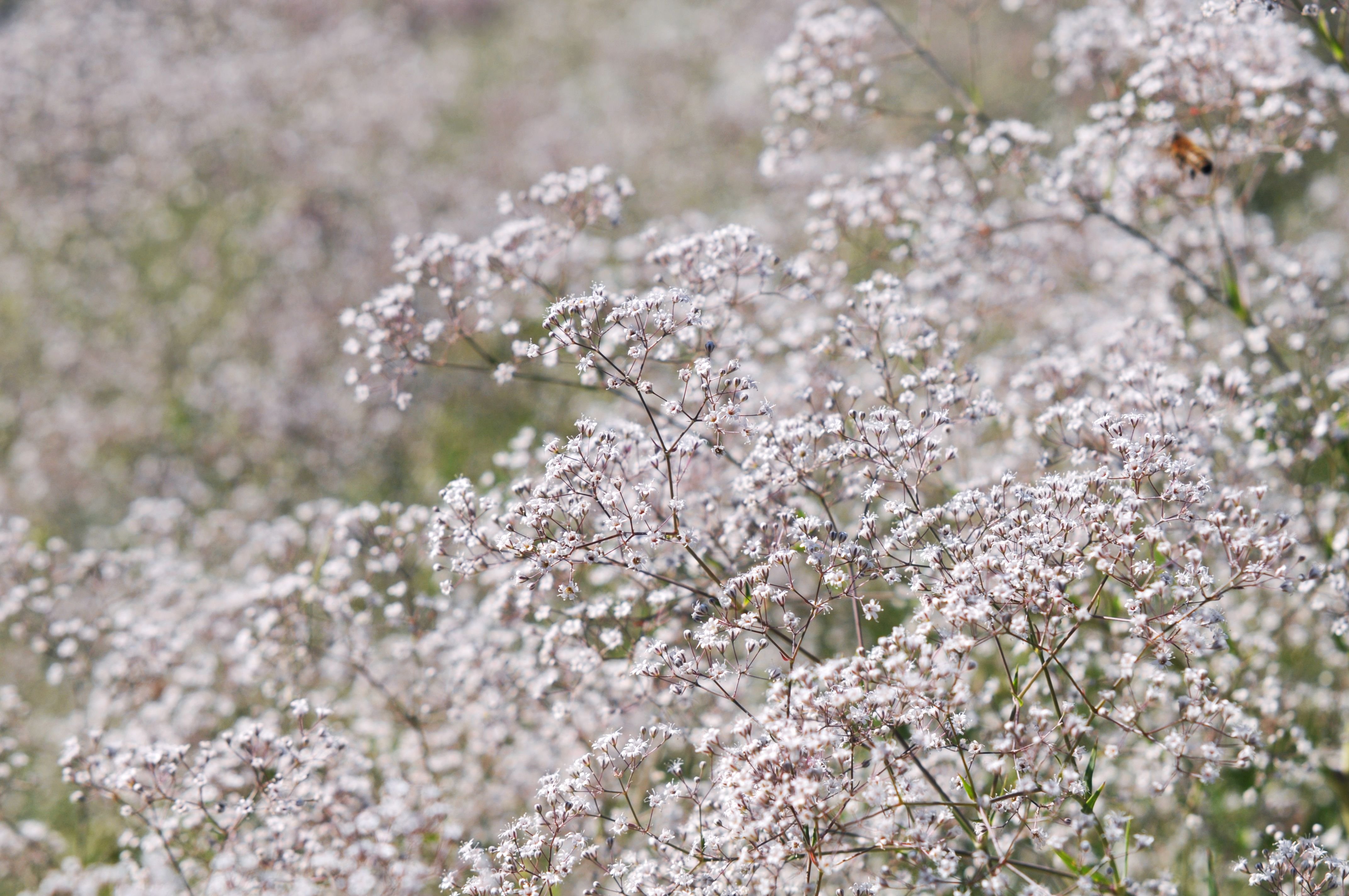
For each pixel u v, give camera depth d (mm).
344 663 5945
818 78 6336
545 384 9016
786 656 4020
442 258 5281
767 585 3926
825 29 6254
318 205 12289
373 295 10727
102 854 6129
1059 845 4145
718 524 4883
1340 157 9898
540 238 5371
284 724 5965
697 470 5129
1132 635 4117
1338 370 5344
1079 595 4797
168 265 12703
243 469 9797
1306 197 9773
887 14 6488
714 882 3779
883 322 5293
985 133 6160
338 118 13617
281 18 16547
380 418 9477
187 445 10180
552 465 3963
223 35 15617
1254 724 4082
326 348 10570
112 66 13812
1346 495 5559
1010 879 4434
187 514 8398
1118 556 3787
